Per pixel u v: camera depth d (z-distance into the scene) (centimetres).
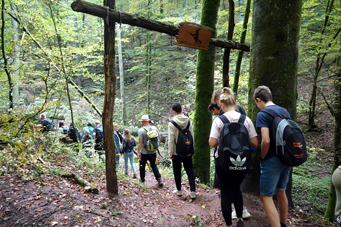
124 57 1997
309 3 742
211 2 521
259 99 272
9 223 243
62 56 566
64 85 626
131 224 264
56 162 438
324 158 929
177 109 393
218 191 429
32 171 339
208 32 394
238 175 254
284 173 268
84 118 1102
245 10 560
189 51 1650
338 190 254
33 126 416
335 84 592
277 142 238
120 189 360
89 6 268
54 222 245
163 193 427
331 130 1080
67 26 616
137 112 1670
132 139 628
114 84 312
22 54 571
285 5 353
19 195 284
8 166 339
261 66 371
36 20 587
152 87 1806
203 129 536
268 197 257
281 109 255
